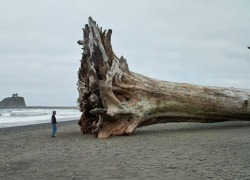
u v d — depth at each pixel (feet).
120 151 33.09
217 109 53.52
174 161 26.02
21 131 75.15
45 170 24.23
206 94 53.01
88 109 52.42
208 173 21.11
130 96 48.93
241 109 54.85
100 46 48.01
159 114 50.67
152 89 49.93
